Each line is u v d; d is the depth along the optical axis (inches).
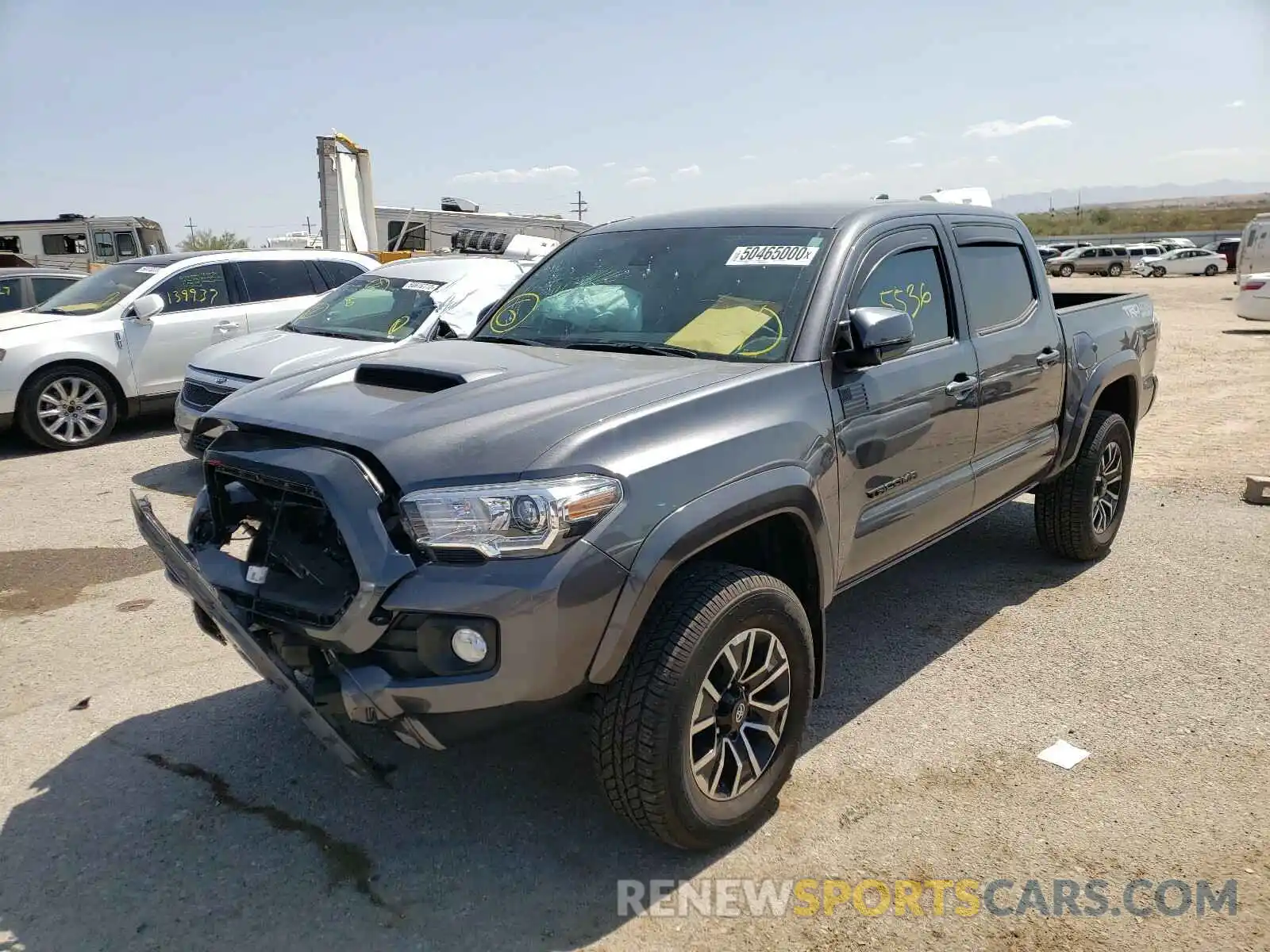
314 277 421.4
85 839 126.0
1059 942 105.7
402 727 106.7
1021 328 182.7
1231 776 136.7
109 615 202.5
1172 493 284.0
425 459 106.3
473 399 119.8
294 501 114.8
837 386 136.5
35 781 139.5
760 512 119.5
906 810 129.8
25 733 153.4
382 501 106.2
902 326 133.1
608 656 106.6
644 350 143.7
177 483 313.0
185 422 296.2
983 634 186.7
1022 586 211.6
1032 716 154.6
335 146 697.0
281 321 407.5
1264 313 722.8
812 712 156.8
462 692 102.3
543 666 102.4
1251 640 181.3
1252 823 125.7
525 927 109.2
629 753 109.8
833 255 145.3
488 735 106.8
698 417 118.3
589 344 149.7
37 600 211.3
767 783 124.8
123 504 288.0
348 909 112.4
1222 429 376.8
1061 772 138.3
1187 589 207.5
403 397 124.6
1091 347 206.2
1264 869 116.9
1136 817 127.6
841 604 203.9
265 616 114.3
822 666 136.1
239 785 138.1
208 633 140.7
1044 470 197.0
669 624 110.7
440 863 120.3
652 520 108.2
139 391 382.9
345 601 106.3
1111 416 218.4
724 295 147.4
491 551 101.6
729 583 115.4
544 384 124.4
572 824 127.8
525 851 122.4
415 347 155.5
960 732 149.9
